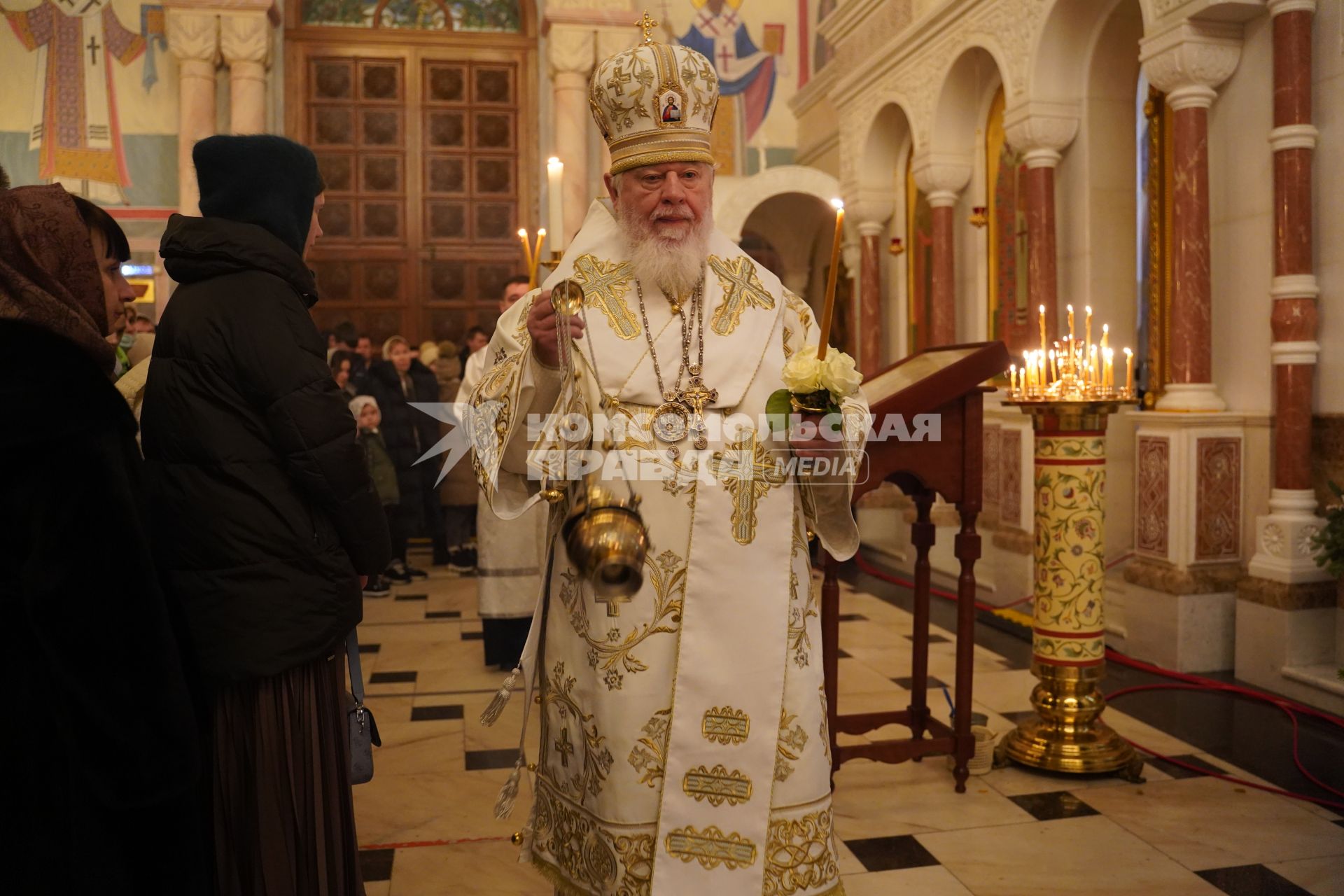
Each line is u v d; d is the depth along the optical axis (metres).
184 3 9.41
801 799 1.87
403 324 10.89
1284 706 4.07
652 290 1.96
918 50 7.39
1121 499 5.84
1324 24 4.32
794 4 11.19
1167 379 5.44
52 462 1.53
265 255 1.85
